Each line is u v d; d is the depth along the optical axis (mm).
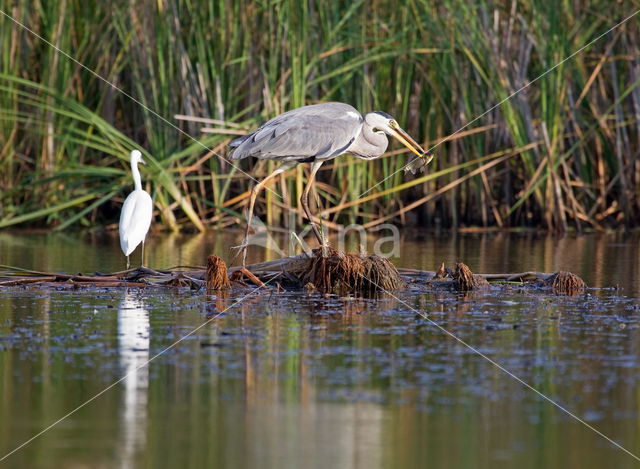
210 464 5934
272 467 5883
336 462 5961
